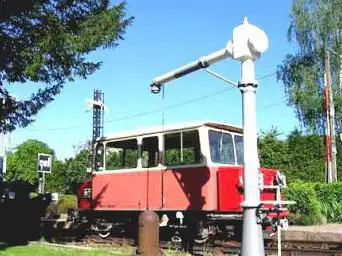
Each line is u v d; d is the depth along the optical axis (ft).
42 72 50.37
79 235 64.64
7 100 51.96
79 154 144.25
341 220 76.84
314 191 77.10
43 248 49.60
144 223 39.29
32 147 229.45
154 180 53.01
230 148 50.72
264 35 31.22
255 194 30.42
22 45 47.93
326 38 129.59
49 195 78.02
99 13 51.08
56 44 48.37
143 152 54.85
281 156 110.11
